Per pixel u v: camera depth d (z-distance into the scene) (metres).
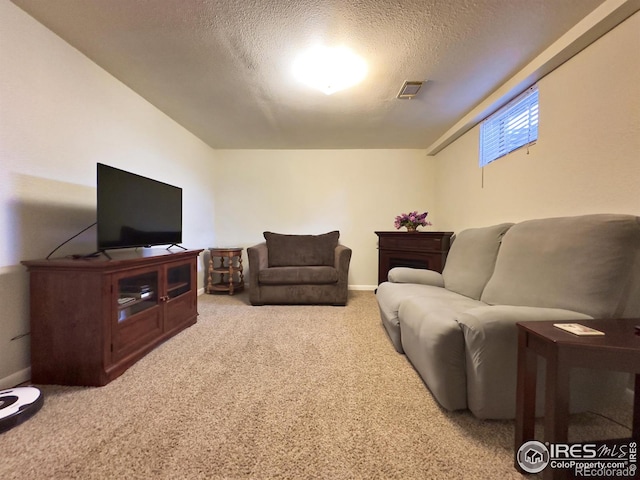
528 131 2.15
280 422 1.20
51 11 1.51
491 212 2.66
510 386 1.13
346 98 2.50
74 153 1.84
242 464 0.97
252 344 2.05
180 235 2.59
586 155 1.65
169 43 1.77
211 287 3.77
